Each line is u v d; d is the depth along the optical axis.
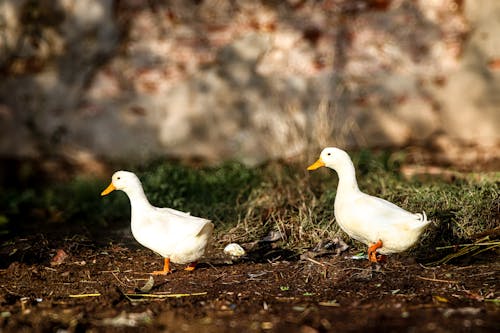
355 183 8.81
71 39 14.78
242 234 10.44
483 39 14.00
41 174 14.97
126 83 14.76
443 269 8.59
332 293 7.86
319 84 14.44
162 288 8.27
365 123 14.39
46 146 14.93
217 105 14.66
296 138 13.62
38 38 14.81
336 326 6.65
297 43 14.48
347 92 14.39
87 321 6.96
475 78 14.09
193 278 8.64
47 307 7.52
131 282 8.63
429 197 10.39
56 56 14.85
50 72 14.86
